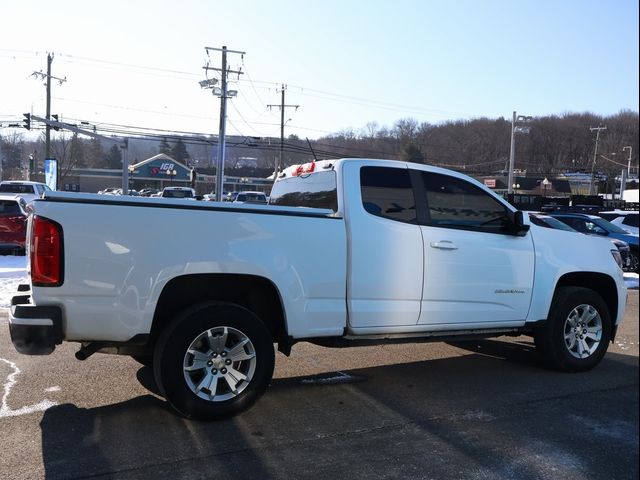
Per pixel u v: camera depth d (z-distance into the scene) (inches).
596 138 2765.7
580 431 166.6
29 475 132.0
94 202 152.2
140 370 211.6
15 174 3405.5
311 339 186.4
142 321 155.7
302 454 146.5
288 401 187.8
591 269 235.9
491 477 136.6
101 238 151.2
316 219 178.5
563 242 232.1
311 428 164.1
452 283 202.4
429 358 249.9
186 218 159.6
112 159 4237.2
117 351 168.9
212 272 161.9
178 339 159.2
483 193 215.3
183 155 4389.8
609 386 213.0
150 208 156.6
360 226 186.2
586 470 141.3
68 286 148.6
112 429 159.5
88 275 150.2
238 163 3673.7
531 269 220.4
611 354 269.6
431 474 137.3
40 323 145.6
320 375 219.5
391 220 192.9
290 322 174.7
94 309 151.3
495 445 155.2
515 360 249.1
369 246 186.5
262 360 170.4
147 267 155.3
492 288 211.2
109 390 192.5
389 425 167.9
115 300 152.9
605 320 238.4
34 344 146.3
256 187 3607.3
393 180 196.9
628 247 598.5
